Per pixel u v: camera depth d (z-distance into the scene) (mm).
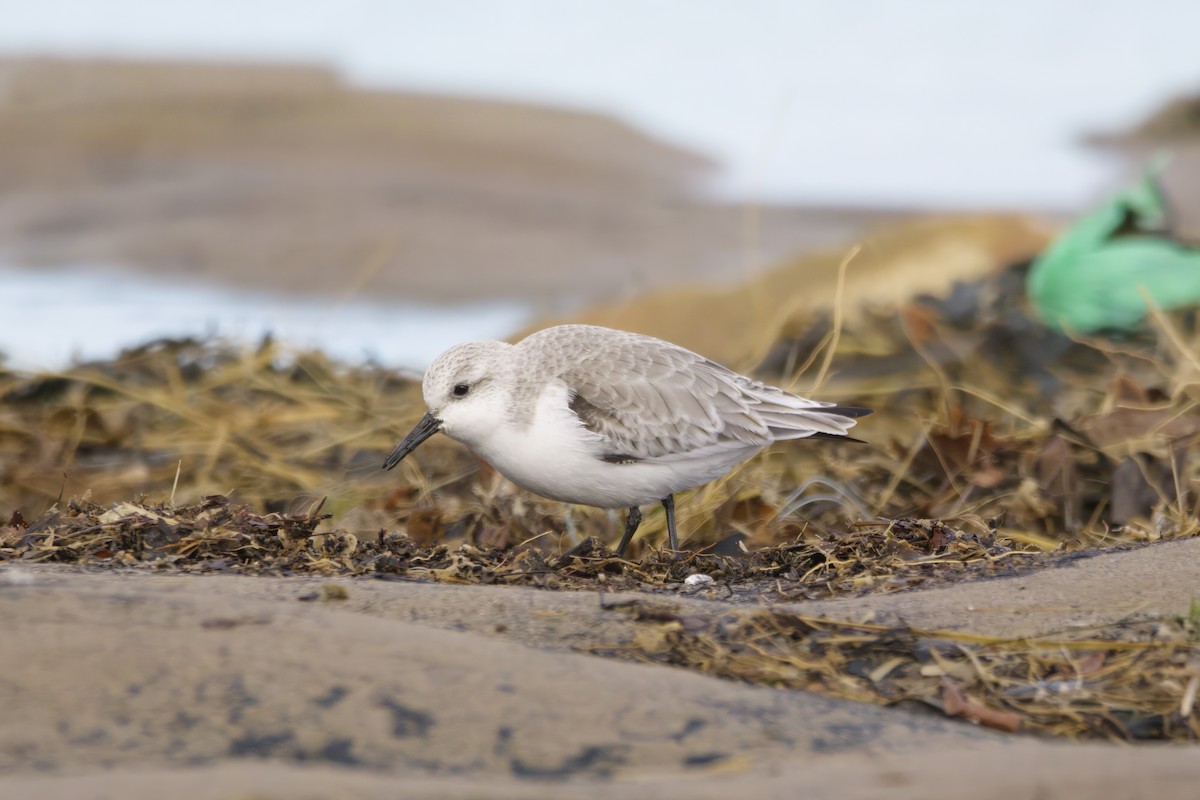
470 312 20734
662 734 5207
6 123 32031
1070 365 14219
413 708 5211
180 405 13680
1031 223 21156
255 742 4934
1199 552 7984
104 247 23750
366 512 11094
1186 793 4766
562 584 8055
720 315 18094
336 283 22234
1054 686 6191
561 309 20453
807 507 11141
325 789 4480
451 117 34312
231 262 23141
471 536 10531
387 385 15125
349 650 5613
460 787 4621
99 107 33562
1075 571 7770
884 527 9203
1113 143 37375
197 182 27859
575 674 5648
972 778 4859
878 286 18734
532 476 9289
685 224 26922
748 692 5746
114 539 8180
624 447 9094
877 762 5066
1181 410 11555
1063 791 4758
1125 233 15742
